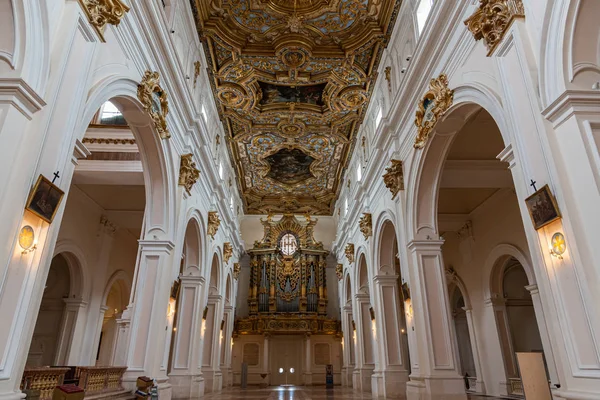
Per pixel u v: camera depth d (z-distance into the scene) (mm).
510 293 13016
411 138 9117
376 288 12211
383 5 9898
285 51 11211
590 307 3613
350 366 18266
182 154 9539
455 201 12391
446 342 8023
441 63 7348
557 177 4039
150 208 8461
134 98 6664
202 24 10234
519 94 4762
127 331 8609
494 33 5250
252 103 13484
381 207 11703
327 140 16125
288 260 22641
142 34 6875
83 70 4727
